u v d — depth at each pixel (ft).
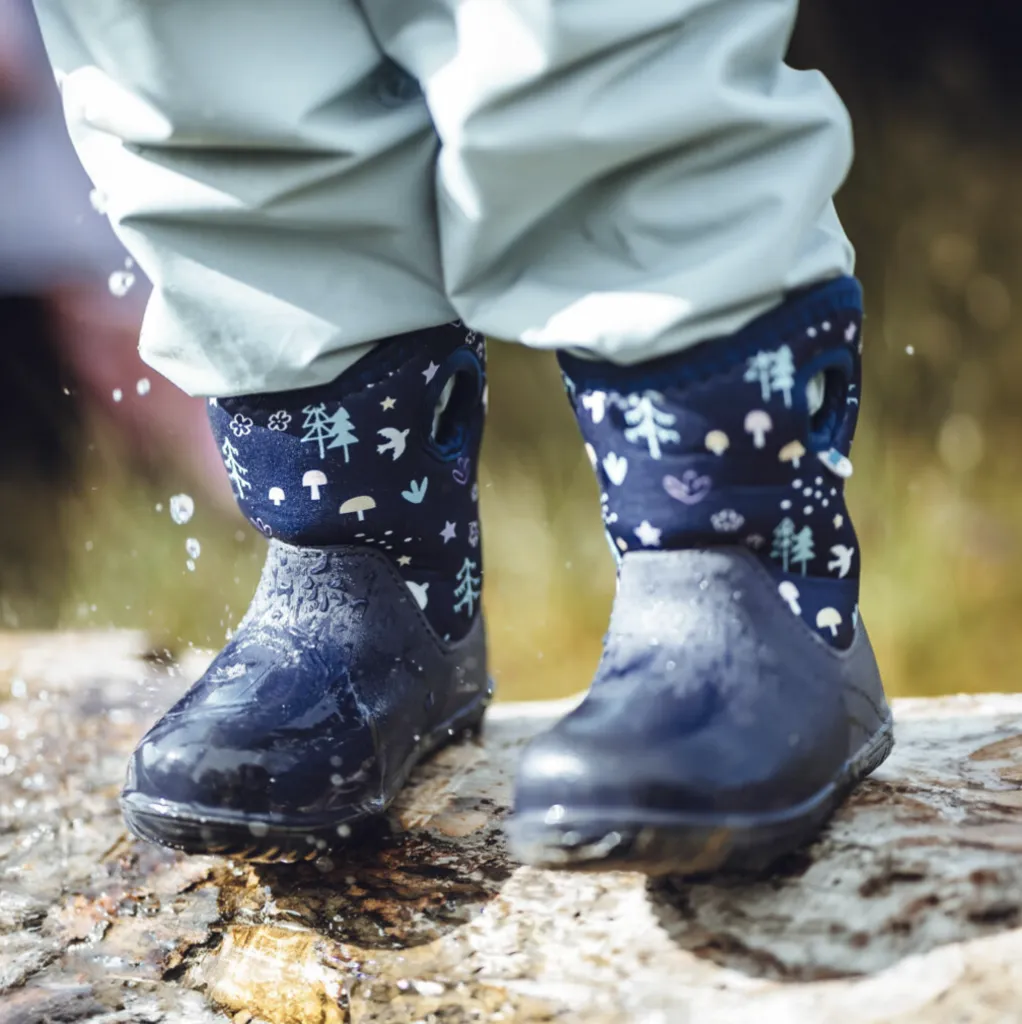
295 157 3.00
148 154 3.08
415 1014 2.95
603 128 2.66
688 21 2.68
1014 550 8.04
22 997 3.34
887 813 3.15
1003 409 9.27
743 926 2.91
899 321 9.95
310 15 2.95
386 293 3.20
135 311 11.35
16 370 11.69
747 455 2.84
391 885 3.39
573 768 2.64
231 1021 3.21
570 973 2.94
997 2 12.41
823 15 12.42
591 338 2.76
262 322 3.14
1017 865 2.85
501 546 8.75
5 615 9.32
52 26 3.18
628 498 2.94
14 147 11.19
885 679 7.39
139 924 3.59
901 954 2.71
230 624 8.41
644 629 2.93
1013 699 4.33
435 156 3.14
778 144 2.76
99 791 4.42
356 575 3.48
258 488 3.42
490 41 2.66
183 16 2.86
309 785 3.14
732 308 2.74
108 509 9.68
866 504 8.32
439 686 3.74
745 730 2.76
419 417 3.43
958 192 10.98
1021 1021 2.46
